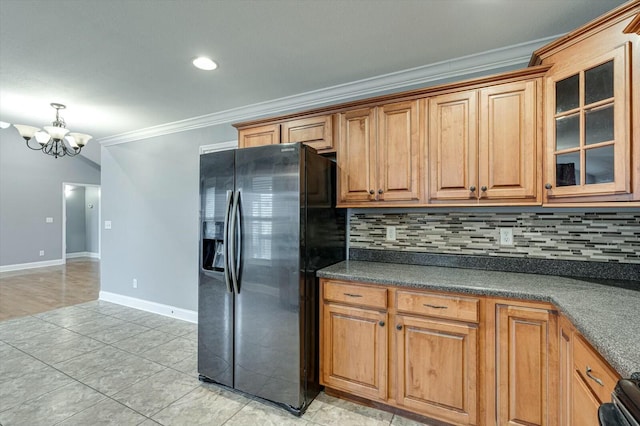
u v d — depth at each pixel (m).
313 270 2.07
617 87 1.39
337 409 1.98
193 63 2.24
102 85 2.62
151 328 3.34
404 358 1.82
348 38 1.92
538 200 1.72
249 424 1.84
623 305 1.33
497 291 1.59
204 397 2.10
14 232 6.44
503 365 1.58
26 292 4.77
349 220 2.58
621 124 1.37
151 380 2.31
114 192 4.25
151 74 2.41
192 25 1.79
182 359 2.64
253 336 2.05
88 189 8.67
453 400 1.70
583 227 1.89
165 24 1.78
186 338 3.08
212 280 2.21
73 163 7.31
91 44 1.99
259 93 2.78
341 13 1.68
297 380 1.92
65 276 5.93
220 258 2.24
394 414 1.93
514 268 2.04
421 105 2.01
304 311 1.96
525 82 1.75
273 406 2.02
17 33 1.87
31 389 2.18
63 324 3.45
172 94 2.81
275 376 1.98
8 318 3.63
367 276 1.92
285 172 1.96
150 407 1.99
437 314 1.73
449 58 2.16
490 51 2.06
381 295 1.87
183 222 3.64
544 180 1.70
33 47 2.02
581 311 1.26
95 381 2.29
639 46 1.32
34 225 6.72
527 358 1.53
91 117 3.45
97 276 5.95
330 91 2.68
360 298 1.94
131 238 4.08
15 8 1.63
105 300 4.34
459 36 1.89
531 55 1.97
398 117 2.08
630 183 1.35
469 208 2.19
